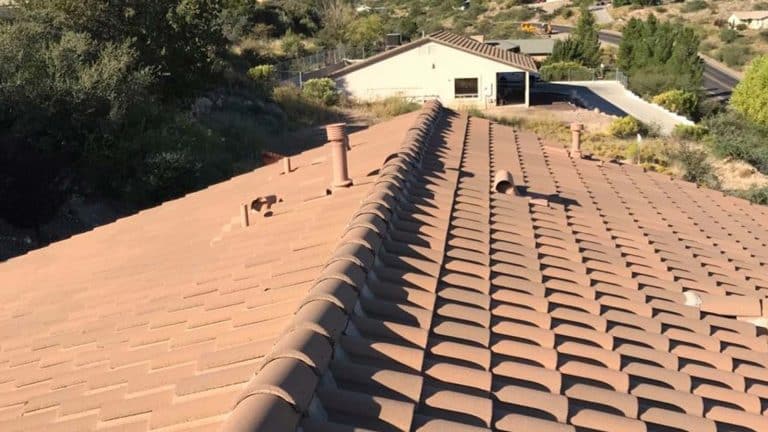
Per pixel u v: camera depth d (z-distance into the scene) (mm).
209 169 20578
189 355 4359
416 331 4133
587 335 4859
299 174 9773
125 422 3750
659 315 5598
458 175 8125
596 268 6285
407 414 3295
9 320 6652
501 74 46094
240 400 3068
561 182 9445
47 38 22266
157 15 26641
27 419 4293
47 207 16000
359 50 58188
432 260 5320
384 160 7848
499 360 4219
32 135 17609
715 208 10195
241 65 42719
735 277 6910
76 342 5488
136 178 18906
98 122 19188
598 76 53844
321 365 3422
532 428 3555
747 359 5188
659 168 25234
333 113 35688
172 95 27328
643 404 4195
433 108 12367
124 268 7359
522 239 6496
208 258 6562
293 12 64188
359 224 5340
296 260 5465
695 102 41500
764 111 36719
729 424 4273
